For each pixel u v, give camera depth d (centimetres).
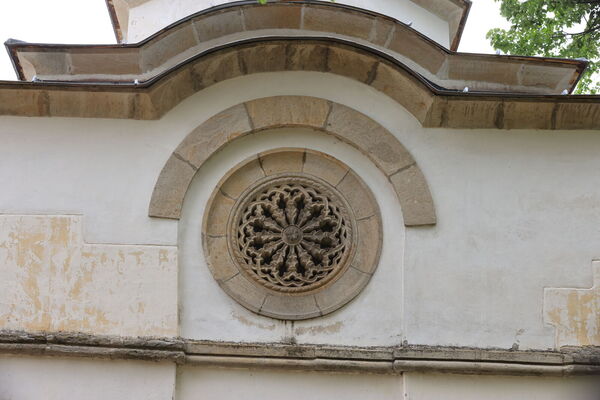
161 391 828
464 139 900
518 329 853
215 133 891
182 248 872
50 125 892
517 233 877
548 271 868
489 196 886
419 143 897
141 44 924
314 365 839
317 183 896
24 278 852
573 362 834
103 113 891
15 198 872
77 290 850
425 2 1120
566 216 882
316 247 884
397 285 870
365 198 893
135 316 845
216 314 859
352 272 876
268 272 878
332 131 895
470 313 856
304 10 936
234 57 885
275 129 902
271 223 887
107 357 830
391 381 847
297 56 895
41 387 827
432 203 880
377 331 858
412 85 886
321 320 862
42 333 835
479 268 867
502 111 891
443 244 873
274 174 899
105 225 867
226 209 888
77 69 942
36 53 934
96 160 884
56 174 880
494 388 839
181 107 898
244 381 845
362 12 934
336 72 904
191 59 870
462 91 906
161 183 878
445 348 843
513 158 896
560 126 900
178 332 845
